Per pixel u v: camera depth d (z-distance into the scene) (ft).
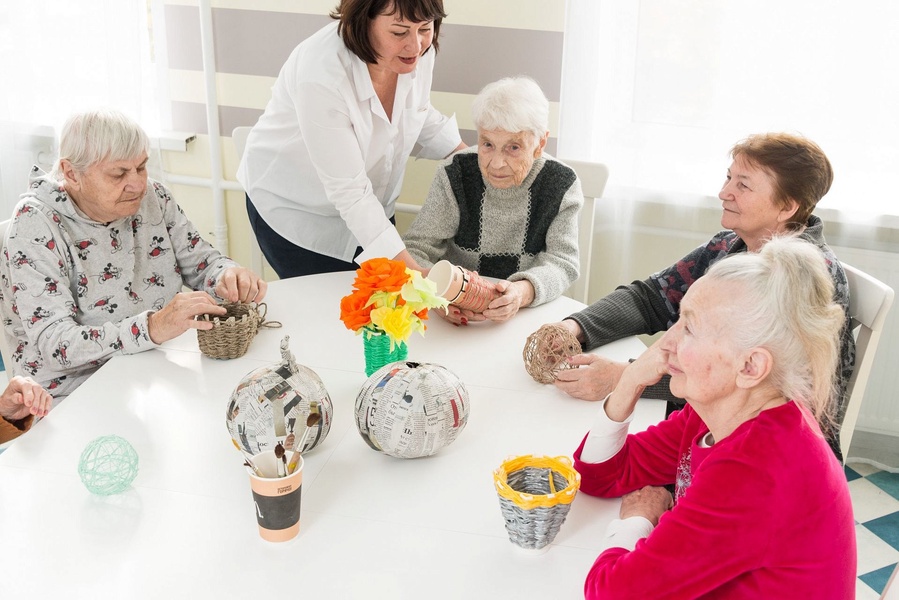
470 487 4.65
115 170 5.96
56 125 9.62
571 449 4.99
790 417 3.74
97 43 9.21
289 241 8.05
